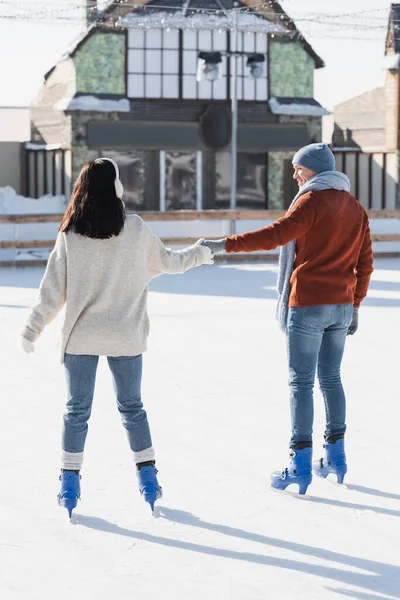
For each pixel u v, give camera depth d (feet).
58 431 23.53
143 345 17.24
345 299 18.51
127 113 102.58
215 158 105.91
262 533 16.40
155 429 23.72
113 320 16.85
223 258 77.51
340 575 14.53
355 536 16.28
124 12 100.73
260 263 77.20
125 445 22.11
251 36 106.52
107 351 16.88
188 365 32.53
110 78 101.96
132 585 14.10
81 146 101.50
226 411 25.72
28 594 13.75
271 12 104.99
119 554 15.39
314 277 18.26
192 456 21.25
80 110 100.53
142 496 17.56
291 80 108.47
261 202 108.99
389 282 60.95
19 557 15.25
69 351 16.96
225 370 31.68
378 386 29.12
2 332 39.68
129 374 17.22
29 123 115.44
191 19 101.76
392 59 113.50
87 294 16.70
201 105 104.99
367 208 119.14
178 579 14.34
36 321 16.83
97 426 23.91
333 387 19.33
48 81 109.09
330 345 19.06
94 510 17.57
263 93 107.24
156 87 103.35
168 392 28.19
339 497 18.47
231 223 77.92
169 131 104.01
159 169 104.27
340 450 19.34
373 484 19.30
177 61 103.76
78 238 16.62
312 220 18.11
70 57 100.63
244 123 106.63
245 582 14.23
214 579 14.34
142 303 17.33
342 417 19.39
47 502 18.03
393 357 34.12
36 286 59.06
